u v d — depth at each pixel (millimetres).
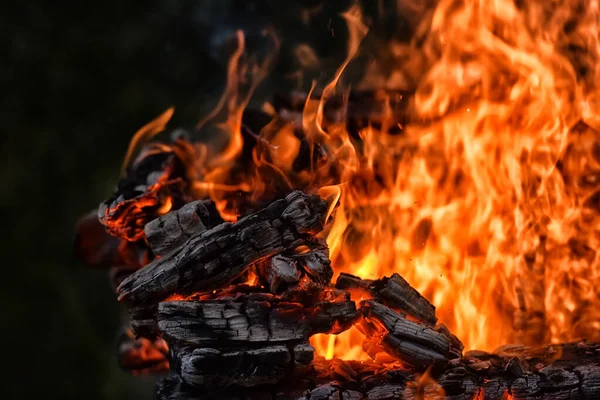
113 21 11266
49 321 10406
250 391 2928
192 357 2816
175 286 2986
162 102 11109
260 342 2887
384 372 3092
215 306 2926
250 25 9609
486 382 3016
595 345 3479
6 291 10375
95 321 10531
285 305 2934
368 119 3877
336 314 2926
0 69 10914
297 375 3055
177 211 3197
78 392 10102
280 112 4094
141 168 4152
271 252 2965
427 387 2967
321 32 9016
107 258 4379
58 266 10695
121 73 11234
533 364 3244
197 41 11023
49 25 11133
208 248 2945
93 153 11133
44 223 10805
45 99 11055
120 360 4613
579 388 3047
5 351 10133
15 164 10836
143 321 3100
